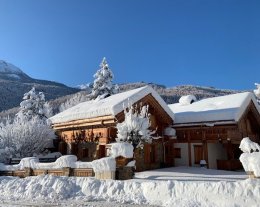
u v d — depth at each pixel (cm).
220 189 1351
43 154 2964
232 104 2769
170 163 2900
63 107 5172
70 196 1623
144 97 2588
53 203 1448
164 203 1399
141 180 1773
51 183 1745
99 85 5112
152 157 2744
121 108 2380
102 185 1669
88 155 2717
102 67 5197
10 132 2908
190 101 3491
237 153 3080
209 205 1316
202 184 1412
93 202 1461
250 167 1487
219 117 2645
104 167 1834
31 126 2952
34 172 2194
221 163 2816
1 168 2378
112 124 2452
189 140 2884
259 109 2873
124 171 1850
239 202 1276
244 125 2786
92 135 2652
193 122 2791
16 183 1827
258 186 1295
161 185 1500
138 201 1452
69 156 2048
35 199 1567
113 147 1927
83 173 1962
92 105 2909
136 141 2041
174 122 2931
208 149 2828
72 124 2816
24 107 5038
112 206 1353
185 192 1423
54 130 3164
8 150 2748
